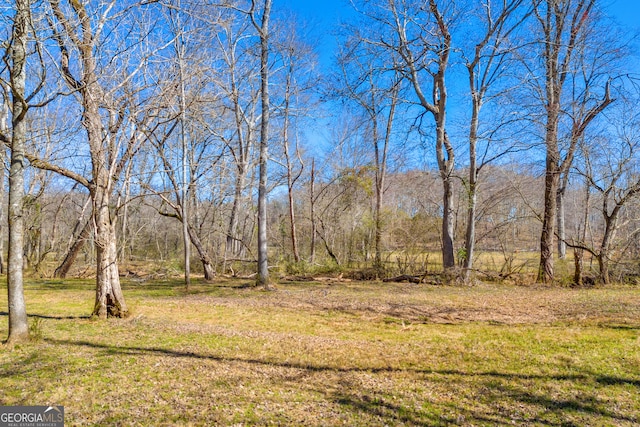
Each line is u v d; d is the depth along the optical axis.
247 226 26.14
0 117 14.37
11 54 6.36
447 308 11.48
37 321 7.39
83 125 8.53
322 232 23.53
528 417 4.48
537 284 16.47
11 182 6.77
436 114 17.08
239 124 19.66
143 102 9.18
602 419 4.44
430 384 5.47
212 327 8.87
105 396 4.87
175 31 9.88
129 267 23.11
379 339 8.01
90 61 8.10
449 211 17.06
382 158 23.58
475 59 14.99
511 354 6.85
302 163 22.17
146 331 8.20
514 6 13.84
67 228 26.34
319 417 4.44
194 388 5.17
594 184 16.03
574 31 15.97
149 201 21.84
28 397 4.79
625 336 7.98
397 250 19.75
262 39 14.98
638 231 16.50
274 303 12.36
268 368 6.04
